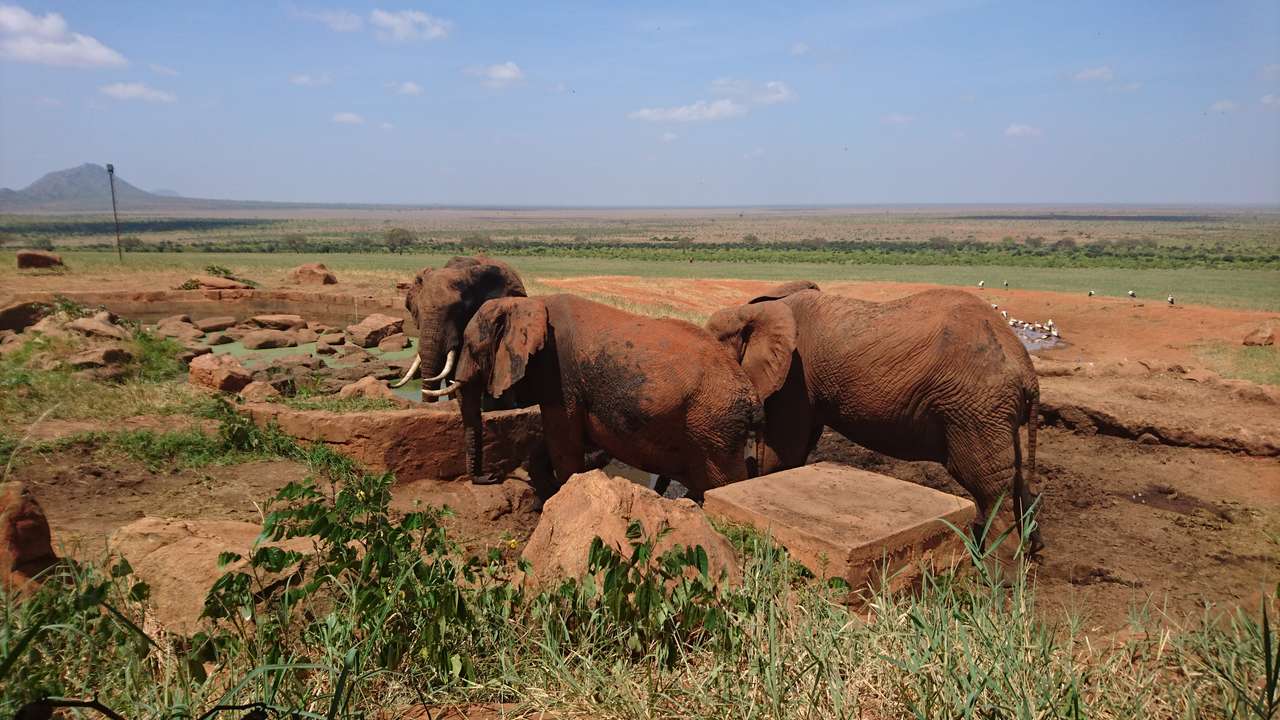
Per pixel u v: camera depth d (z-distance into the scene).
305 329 23.88
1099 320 32.50
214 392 11.37
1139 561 7.80
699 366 8.75
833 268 65.25
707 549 4.39
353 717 3.06
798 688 3.16
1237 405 12.74
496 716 3.31
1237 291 45.25
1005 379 8.23
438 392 10.67
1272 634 3.36
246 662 3.45
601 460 11.42
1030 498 8.37
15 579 4.31
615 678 3.31
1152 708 2.98
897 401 8.75
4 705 2.66
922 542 5.36
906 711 3.01
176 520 5.05
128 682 3.13
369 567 3.66
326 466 8.82
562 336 9.38
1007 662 3.02
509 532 8.59
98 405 10.27
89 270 32.59
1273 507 9.22
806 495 5.95
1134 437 11.73
